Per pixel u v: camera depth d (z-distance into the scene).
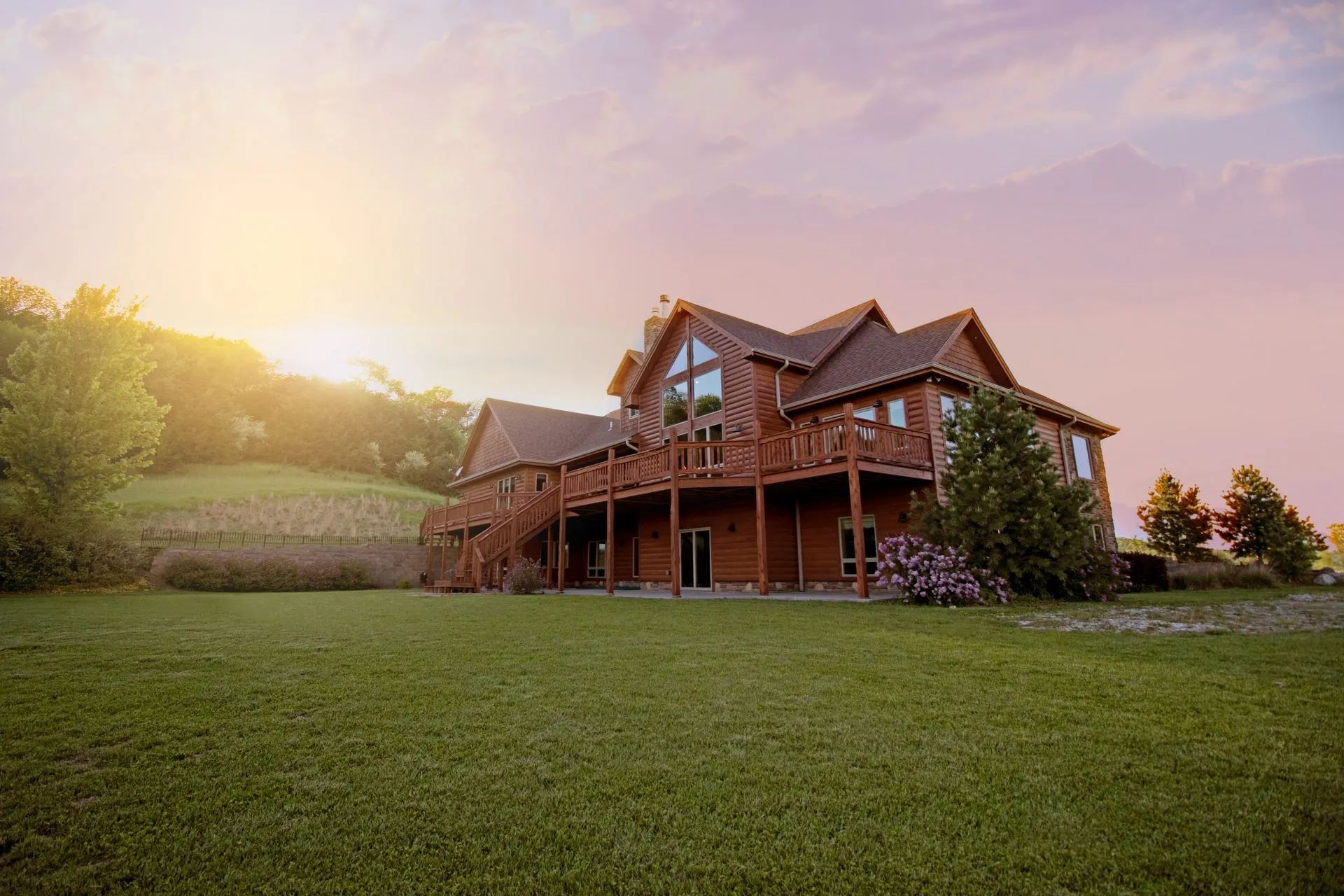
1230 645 5.93
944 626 7.61
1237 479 22.66
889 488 14.58
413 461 54.78
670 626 8.01
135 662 5.65
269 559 22.39
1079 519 11.70
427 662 5.72
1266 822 2.45
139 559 19.69
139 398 21.41
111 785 2.91
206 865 2.22
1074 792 2.76
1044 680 4.74
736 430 16.81
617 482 16.23
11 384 19.23
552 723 3.83
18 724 3.77
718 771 3.03
